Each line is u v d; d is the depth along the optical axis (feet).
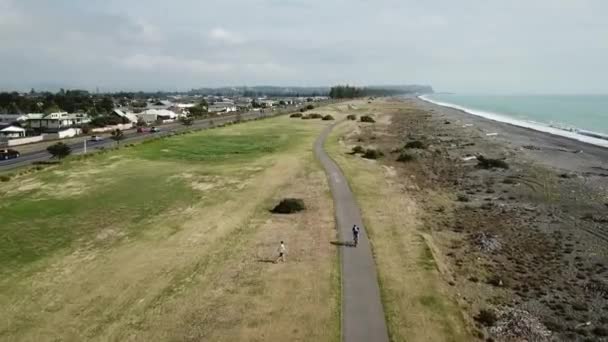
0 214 156.56
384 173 215.92
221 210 158.10
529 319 89.81
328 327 83.82
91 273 109.91
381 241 125.08
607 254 122.31
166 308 92.84
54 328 87.15
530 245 128.26
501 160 252.83
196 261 115.34
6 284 104.99
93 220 150.10
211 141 321.32
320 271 106.73
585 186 197.06
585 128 446.19
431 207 162.81
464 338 81.71
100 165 238.07
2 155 266.57
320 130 387.14
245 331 83.87
